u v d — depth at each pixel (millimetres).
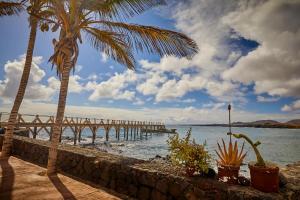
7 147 7352
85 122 27594
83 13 5496
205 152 3494
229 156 3408
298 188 3016
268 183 2859
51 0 5289
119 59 6223
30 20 7477
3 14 7363
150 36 5137
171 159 3732
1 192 3963
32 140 7613
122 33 5426
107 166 4590
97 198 3893
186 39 5020
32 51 7812
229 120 3531
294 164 4684
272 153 23344
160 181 3662
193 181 3318
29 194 3936
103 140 35156
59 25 5816
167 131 54344
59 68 5820
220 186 3070
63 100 5484
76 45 5707
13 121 7508
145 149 24000
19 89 7625
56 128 5391
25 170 5531
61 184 4566
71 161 5465
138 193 3932
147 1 4805
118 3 4980
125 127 37406
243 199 2779
